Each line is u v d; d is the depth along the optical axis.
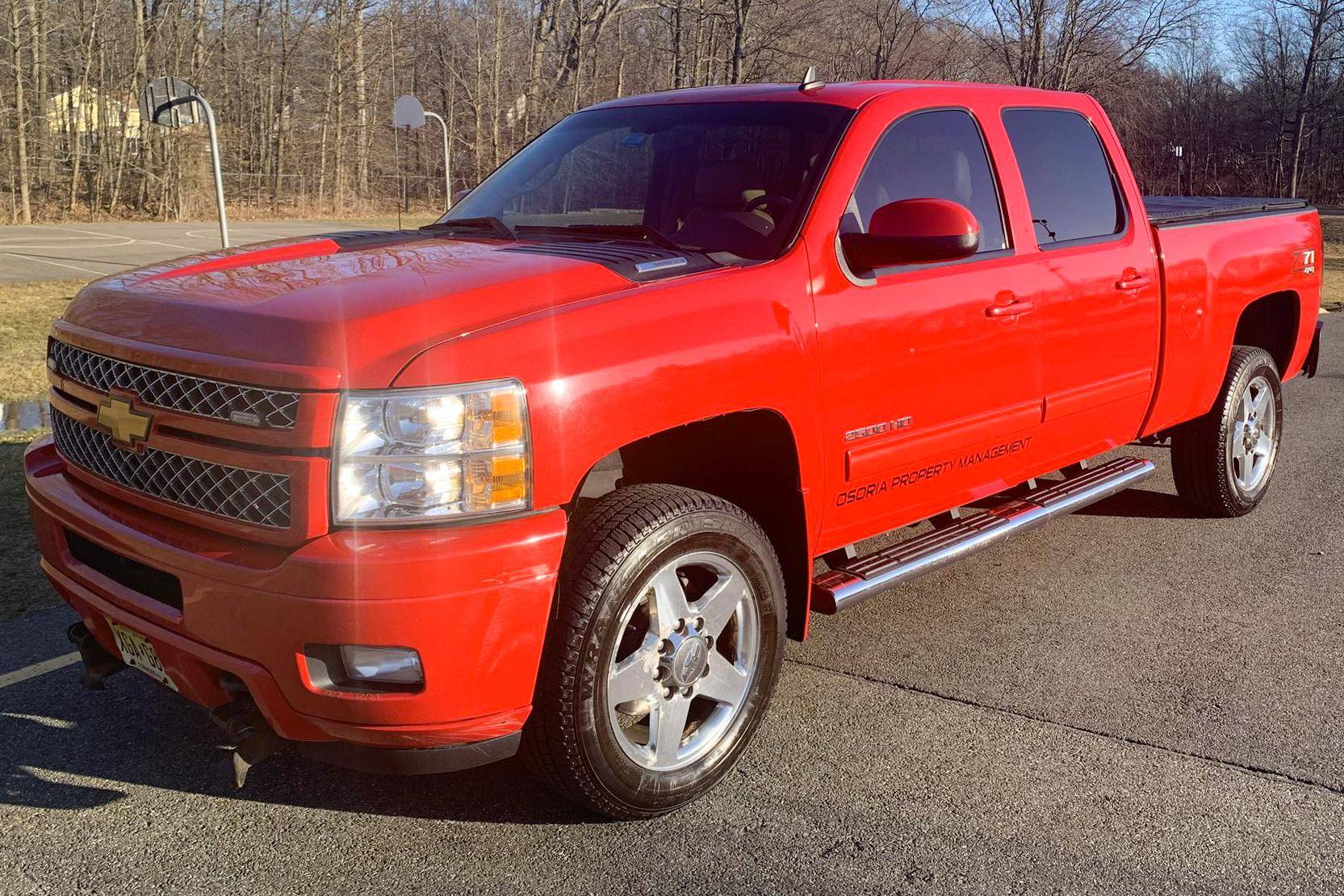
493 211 4.00
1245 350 5.69
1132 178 4.82
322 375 2.45
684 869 2.81
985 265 3.90
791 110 3.79
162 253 24.67
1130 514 5.98
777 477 3.34
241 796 3.15
